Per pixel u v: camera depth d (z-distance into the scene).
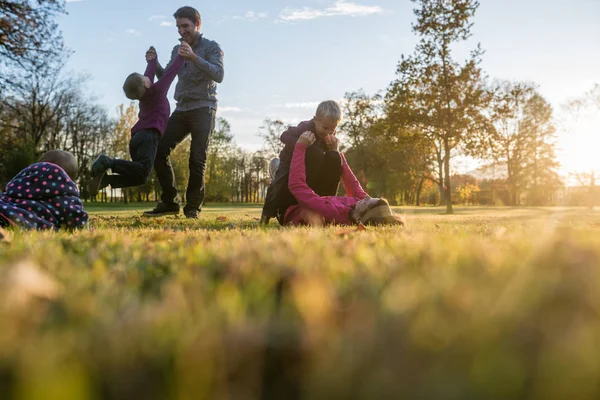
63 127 44.00
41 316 0.67
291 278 1.10
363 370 0.43
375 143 46.59
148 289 1.08
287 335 0.53
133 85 6.63
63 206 3.68
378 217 4.12
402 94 24.39
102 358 0.46
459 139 23.58
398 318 0.58
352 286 0.98
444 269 1.10
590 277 0.81
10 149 38.62
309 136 4.64
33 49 17.73
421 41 23.89
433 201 69.62
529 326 0.55
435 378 0.41
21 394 0.37
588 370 0.39
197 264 1.38
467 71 23.48
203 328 0.54
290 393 0.47
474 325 0.53
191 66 7.68
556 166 46.84
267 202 5.04
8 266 1.19
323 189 5.04
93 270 1.27
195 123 7.77
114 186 6.49
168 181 7.93
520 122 45.16
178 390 0.43
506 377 0.40
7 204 3.47
